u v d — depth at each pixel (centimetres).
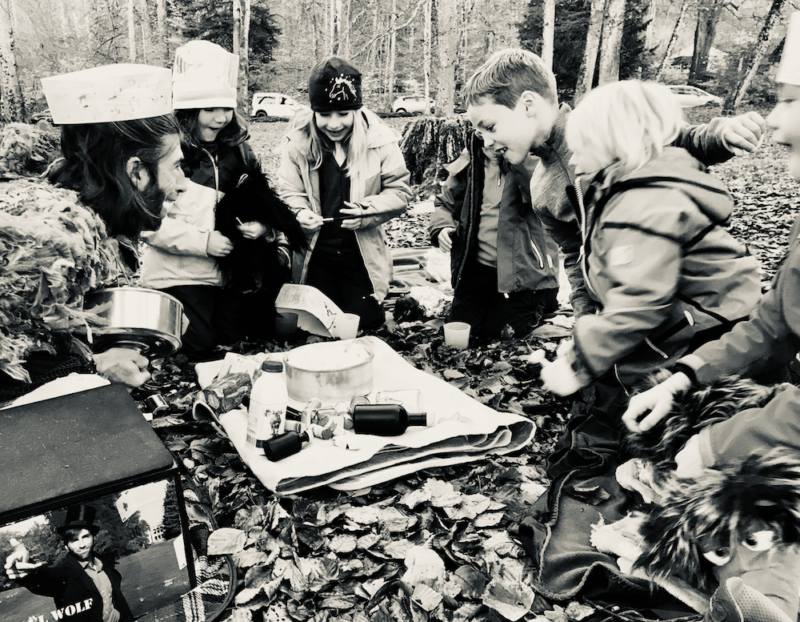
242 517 197
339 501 204
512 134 248
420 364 315
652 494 181
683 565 155
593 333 183
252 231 327
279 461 209
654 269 177
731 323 189
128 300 165
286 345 345
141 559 130
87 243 150
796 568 144
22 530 115
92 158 158
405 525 194
